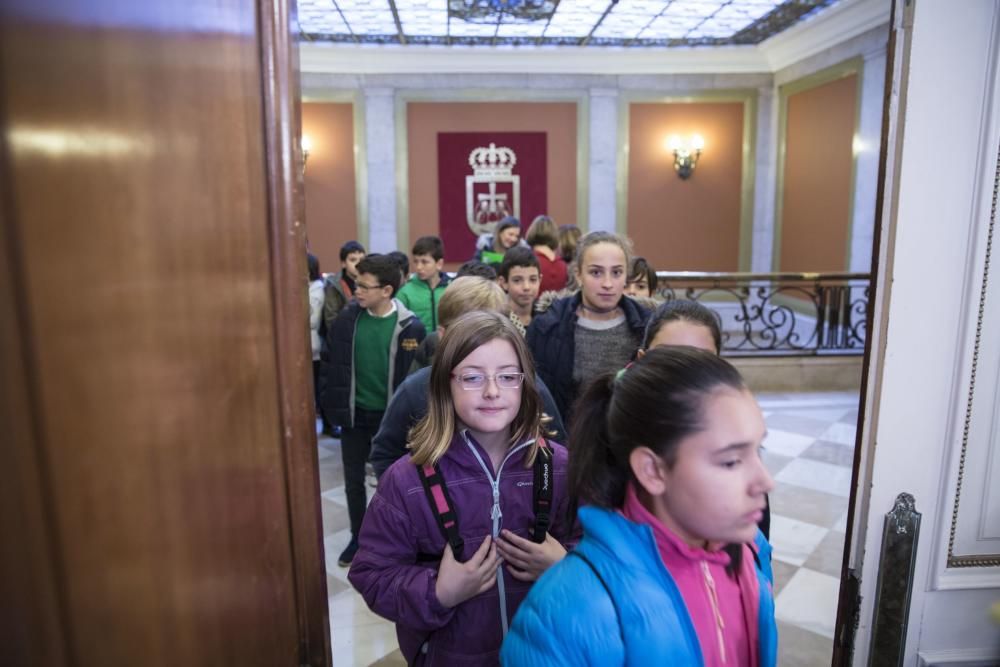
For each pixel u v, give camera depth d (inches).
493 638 52.5
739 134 356.8
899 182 57.8
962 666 65.0
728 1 273.4
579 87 346.9
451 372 52.3
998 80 56.5
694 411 32.5
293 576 35.3
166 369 19.5
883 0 262.1
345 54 330.0
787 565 121.7
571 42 327.9
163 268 19.4
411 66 336.8
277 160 32.2
